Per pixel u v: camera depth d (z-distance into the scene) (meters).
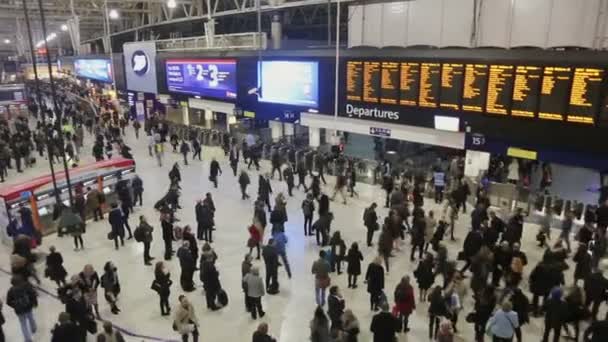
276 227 11.88
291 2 24.75
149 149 24.09
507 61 13.16
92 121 30.12
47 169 21.81
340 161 19.45
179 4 35.72
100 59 40.16
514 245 9.67
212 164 18.17
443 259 9.62
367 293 10.26
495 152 14.00
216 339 8.77
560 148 12.67
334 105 18.31
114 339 7.26
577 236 11.82
